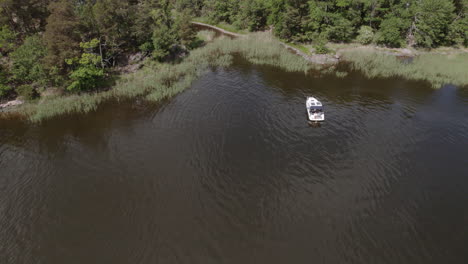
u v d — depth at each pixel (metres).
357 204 28.50
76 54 51.84
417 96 51.62
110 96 53.78
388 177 32.09
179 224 26.55
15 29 60.12
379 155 35.69
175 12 126.88
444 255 23.48
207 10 121.81
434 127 41.62
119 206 28.86
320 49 73.19
